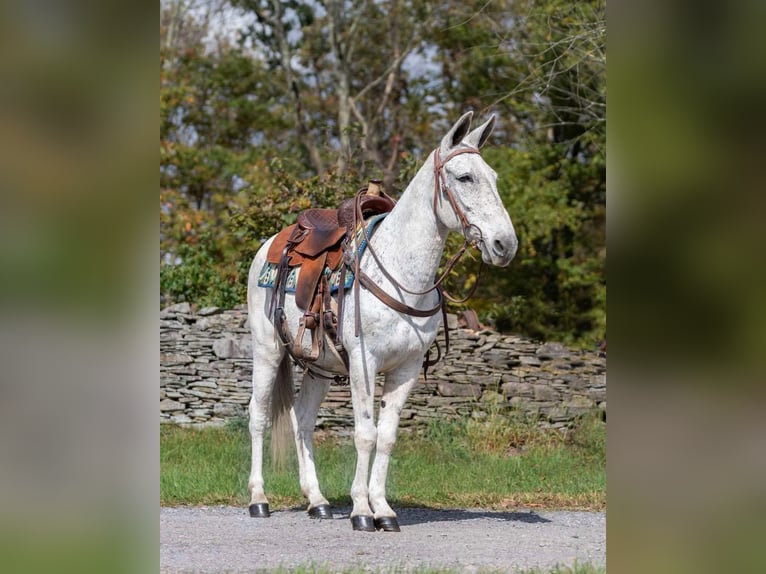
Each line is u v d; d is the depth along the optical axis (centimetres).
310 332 639
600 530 619
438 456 945
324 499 670
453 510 717
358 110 2147
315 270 625
